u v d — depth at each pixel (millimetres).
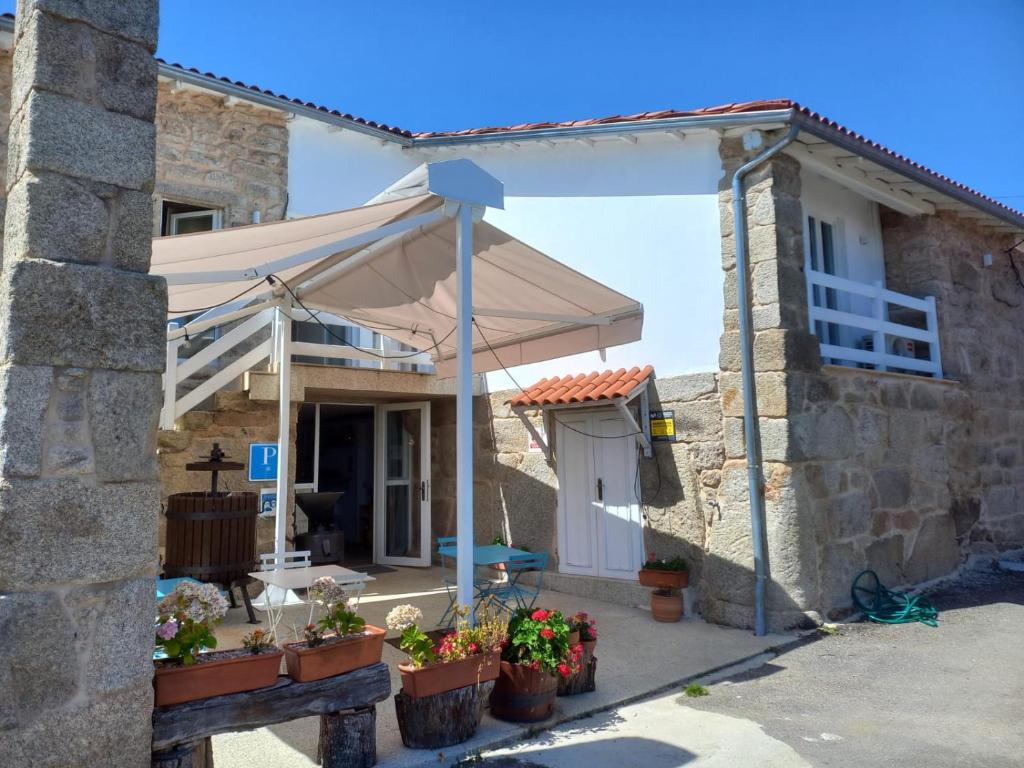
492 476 8445
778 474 5918
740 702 4363
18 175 2660
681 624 6145
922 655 5172
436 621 6242
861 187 7285
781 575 5836
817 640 5598
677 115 6457
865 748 3672
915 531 7133
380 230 4051
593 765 3490
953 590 7078
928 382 7648
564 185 7719
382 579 8242
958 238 8617
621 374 7137
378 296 6352
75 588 2488
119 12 2783
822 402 6258
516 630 3996
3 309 2521
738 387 6203
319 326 8266
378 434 9555
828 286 6691
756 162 6219
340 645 3254
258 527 7121
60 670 2432
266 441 7254
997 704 4223
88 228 2639
